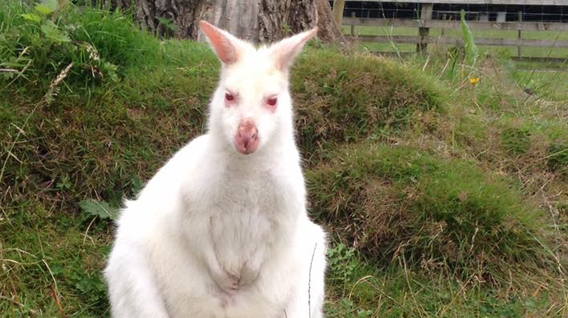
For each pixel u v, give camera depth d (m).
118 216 2.01
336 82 2.39
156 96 2.26
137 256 1.67
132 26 2.43
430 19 4.40
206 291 1.68
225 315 1.69
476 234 2.10
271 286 1.68
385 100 2.41
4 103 2.13
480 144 2.40
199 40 2.71
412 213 2.12
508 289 2.06
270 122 1.56
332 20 3.10
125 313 1.67
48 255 2.00
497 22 4.23
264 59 1.61
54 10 2.28
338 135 2.35
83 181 2.14
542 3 4.48
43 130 2.14
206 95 2.29
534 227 2.14
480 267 2.07
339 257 2.08
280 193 1.62
